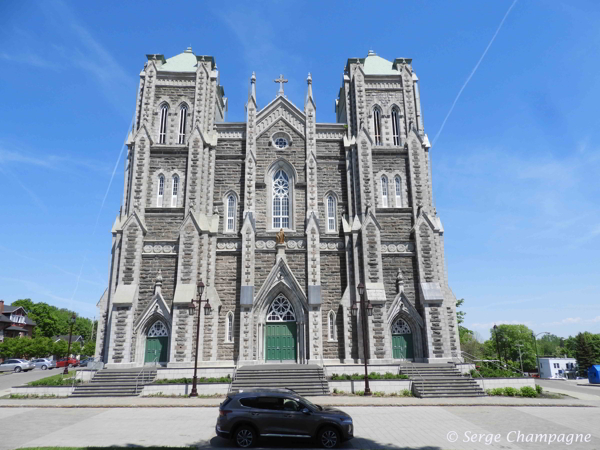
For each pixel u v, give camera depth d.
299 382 30.02
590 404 26.81
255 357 36.53
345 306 37.56
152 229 38.91
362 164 41.25
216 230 39.00
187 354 35.06
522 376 32.81
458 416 22.30
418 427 19.47
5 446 15.20
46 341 81.25
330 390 30.17
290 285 37.97
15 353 76.62
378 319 36.66
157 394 29.22
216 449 15.54
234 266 38.69
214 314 36.59
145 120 41.38
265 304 37.94
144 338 36.34
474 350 81.75
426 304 37.22
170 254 37.94
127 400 27.34
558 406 26.06
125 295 36.19
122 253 37.41
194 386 28.83
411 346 37.69
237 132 42.66
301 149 42.50
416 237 39.19
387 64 46.78
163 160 40.75
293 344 37.59
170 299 37.03
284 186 42.25
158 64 43.97
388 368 32.91
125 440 16.48
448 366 33.56
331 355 37.03
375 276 38.09
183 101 42.59
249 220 39.22
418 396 29.17
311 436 16.02
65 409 24.27
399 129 43.59
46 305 116.56
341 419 16.31
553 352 154.25
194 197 39.22
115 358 34.81
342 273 39.06
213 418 21.34
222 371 32.31
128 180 41.00
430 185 42.94
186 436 17.39
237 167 41.72
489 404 26.28
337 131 43.47
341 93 49.62
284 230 40.28
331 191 41.81
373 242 38.81
